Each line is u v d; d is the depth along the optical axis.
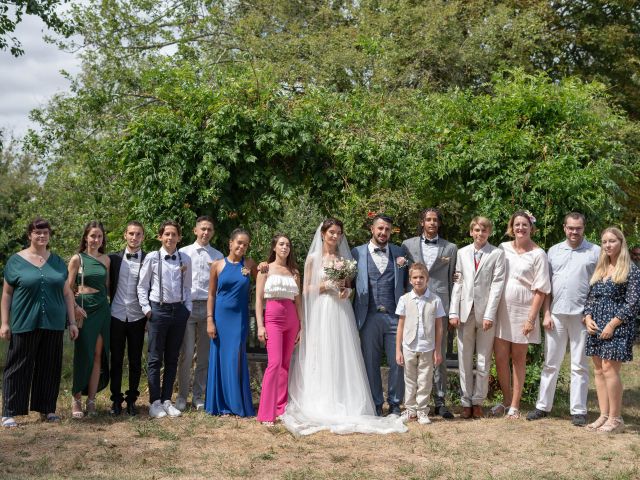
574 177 7.55
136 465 5.17
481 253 6.94
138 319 6.89
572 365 6.75
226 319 6.96
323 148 8.18
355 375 6.79
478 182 7.99
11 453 5.44
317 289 6.86
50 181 13.51
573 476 5.02
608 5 18.19
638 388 9.81
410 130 8.34
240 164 8.12
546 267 6.83
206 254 7.36
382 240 6.96
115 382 6.89
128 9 15.61
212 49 16.12
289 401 7.02
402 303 6.77
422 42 15.62
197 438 5.99
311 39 15.59
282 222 12.16
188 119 8.04
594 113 8.45
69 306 6.58
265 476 4.96
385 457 5.47
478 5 16.67
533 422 6.77
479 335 6.94
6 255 22.66
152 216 7.90
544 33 16.77
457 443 5.93
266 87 8.34
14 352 6.33
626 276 6.32
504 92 8.38
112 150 8.33
